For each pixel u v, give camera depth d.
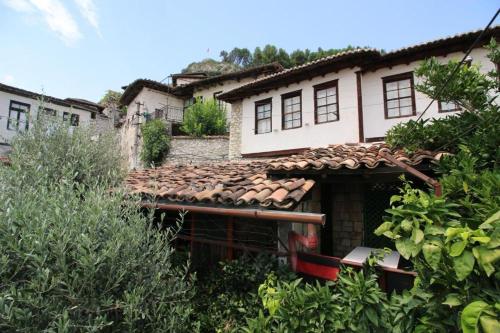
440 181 2.19
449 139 3.41
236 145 11.60
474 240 1.17
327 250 4.98
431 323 1.44
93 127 5.30
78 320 1.90
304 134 9.24
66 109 17.97
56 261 1.96
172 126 15.59
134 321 2.11
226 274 3.46
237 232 4.00
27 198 2.40
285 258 3.37
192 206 3.48
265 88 10.38
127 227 2.40
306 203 4.39
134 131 16.47
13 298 1.72
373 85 8.41
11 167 3.23
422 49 7.34
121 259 2.23
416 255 1.41
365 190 4.84
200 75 20.86
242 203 3.05
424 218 1.42
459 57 7.09
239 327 2.86
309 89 9.27
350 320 1.91
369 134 8.28
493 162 2.65
